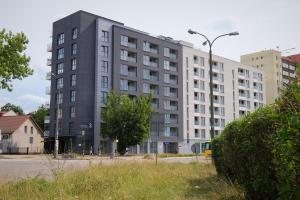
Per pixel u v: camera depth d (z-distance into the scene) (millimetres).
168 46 86312
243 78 104938
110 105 65312
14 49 15547
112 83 75562
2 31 15414
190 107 89688
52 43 80562
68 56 75938
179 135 85875
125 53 78125
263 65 121938
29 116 82250
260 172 7156
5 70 14922
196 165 21641
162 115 21375
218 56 98938
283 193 4363
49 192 8992
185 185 12078
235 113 101125
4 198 8453
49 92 79875
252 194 8141
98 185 10273
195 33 28328
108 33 76750
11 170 19219
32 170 19016
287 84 4266
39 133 83312
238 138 8359
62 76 76688
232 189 10047
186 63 90250
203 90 93375
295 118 3834
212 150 15078
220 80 98312
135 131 64000
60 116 75625
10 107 119250
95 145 71375
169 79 85812
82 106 72125
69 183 10258
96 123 72188
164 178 13453
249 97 106312
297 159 3873
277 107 4410
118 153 65000
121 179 11664
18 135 79250
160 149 82000
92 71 74438
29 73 16094
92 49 75000
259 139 7105
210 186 11570
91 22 75688
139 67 80125
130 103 64625
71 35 76062
